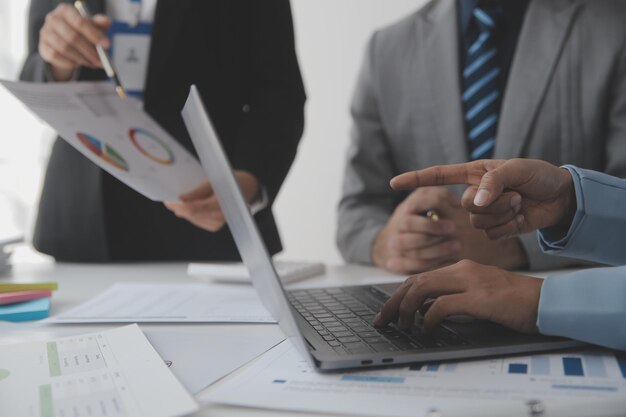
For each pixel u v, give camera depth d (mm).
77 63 1179
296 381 522
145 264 1312
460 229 1111
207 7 1347
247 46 1399
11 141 3213
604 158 1354
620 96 1295
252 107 1396
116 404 468
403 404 465
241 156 1336
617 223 688
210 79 1372
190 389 523
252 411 473
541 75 1346
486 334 601
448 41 1434
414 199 1127
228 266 1031
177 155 1014
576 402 453
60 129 1001
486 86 1434
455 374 523
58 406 468
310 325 664
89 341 642
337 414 459
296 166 3129
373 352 555
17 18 3154
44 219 1384
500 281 629
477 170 733
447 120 1417
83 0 1306
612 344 554
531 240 1098
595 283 580
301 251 3170
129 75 1324
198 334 697
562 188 700
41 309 827
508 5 1437
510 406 452
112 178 1334
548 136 1344
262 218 1312
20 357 592
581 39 1337
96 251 1338
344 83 3000
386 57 1492
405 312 628
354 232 1303
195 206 1107
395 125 1472
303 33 3049
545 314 577
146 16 1329
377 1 2902
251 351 626
